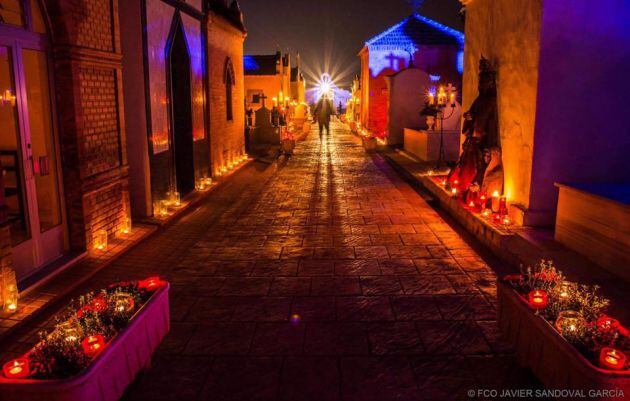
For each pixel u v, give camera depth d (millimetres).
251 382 4066
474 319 5184
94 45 7043
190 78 11734
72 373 3207
